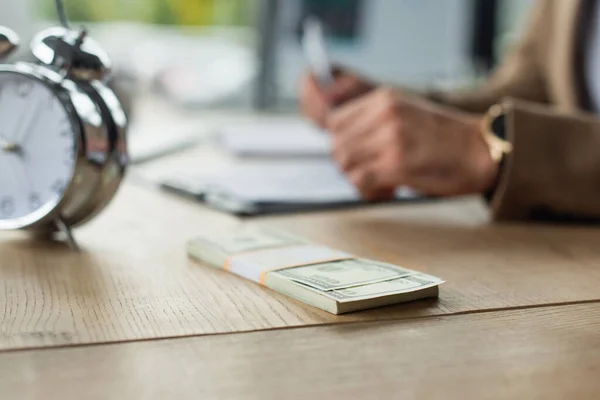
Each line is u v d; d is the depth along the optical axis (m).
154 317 0.44
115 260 0.59
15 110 0.65
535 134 0.77
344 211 0.83
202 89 2.13
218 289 0.50
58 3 0.65
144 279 0.53
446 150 0.78
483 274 0.56
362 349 0.39
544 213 0.79
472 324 0.44
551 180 0.77
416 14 2.45
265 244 0.59
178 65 2.10
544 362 0.37
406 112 0.79
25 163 0.65
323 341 0.40
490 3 2.44
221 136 1.38
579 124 0.79
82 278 0.53
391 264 0.54
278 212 0.81
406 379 0.35
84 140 0.62
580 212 0.77
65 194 0.62
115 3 2.06
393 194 0.82
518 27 2.40
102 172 0.63
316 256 0.56
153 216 0.79
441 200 0.92
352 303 0.45
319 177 1.02
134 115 1.49
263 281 0.51
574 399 0.33
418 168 0.76
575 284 0.53
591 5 1.16
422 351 0.39
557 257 0.62
